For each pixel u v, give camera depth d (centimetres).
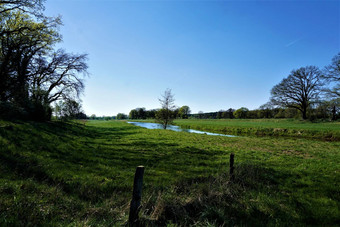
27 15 1980
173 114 3478
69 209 400
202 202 459
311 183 659
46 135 1209
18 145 824
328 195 562
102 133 2483
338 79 3712
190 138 2142
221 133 3488
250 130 3578
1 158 609
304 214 441
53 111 2253
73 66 2720
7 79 1792
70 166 745
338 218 421
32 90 1925
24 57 2072
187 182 626
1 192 397
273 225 390
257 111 9844
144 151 1255
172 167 873
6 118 1294
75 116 3002
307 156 1202
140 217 369
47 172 592
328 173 788
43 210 370
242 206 475
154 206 425
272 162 1006
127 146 1430
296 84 4884
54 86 2638
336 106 4247
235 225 384
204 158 1102
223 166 874
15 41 1916
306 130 2891
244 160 1052
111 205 438
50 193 452
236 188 575
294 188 618
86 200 476
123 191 549
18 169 564
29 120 1620
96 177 649
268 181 674
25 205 364
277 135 3081
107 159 955
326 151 1375
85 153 1033
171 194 493
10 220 309
